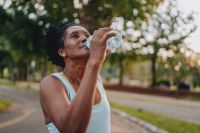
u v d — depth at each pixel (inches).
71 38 88.5
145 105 1243.8
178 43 1598.2
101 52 77.0
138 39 1568.7
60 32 90.4
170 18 1355.8
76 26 90.2
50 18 1030.4
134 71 3700.8
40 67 3046.3
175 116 913.5
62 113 78.1
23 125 714.2
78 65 88.7
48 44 92.9
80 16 1021.2
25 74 3848.4
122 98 1583.4
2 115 912.3
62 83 86.1
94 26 1025.5
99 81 94.2
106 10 1037.8
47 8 986.1
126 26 1115.9
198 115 956.0
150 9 1162.0
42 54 1382.9
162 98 1636.3
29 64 2427.4
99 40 77.1
